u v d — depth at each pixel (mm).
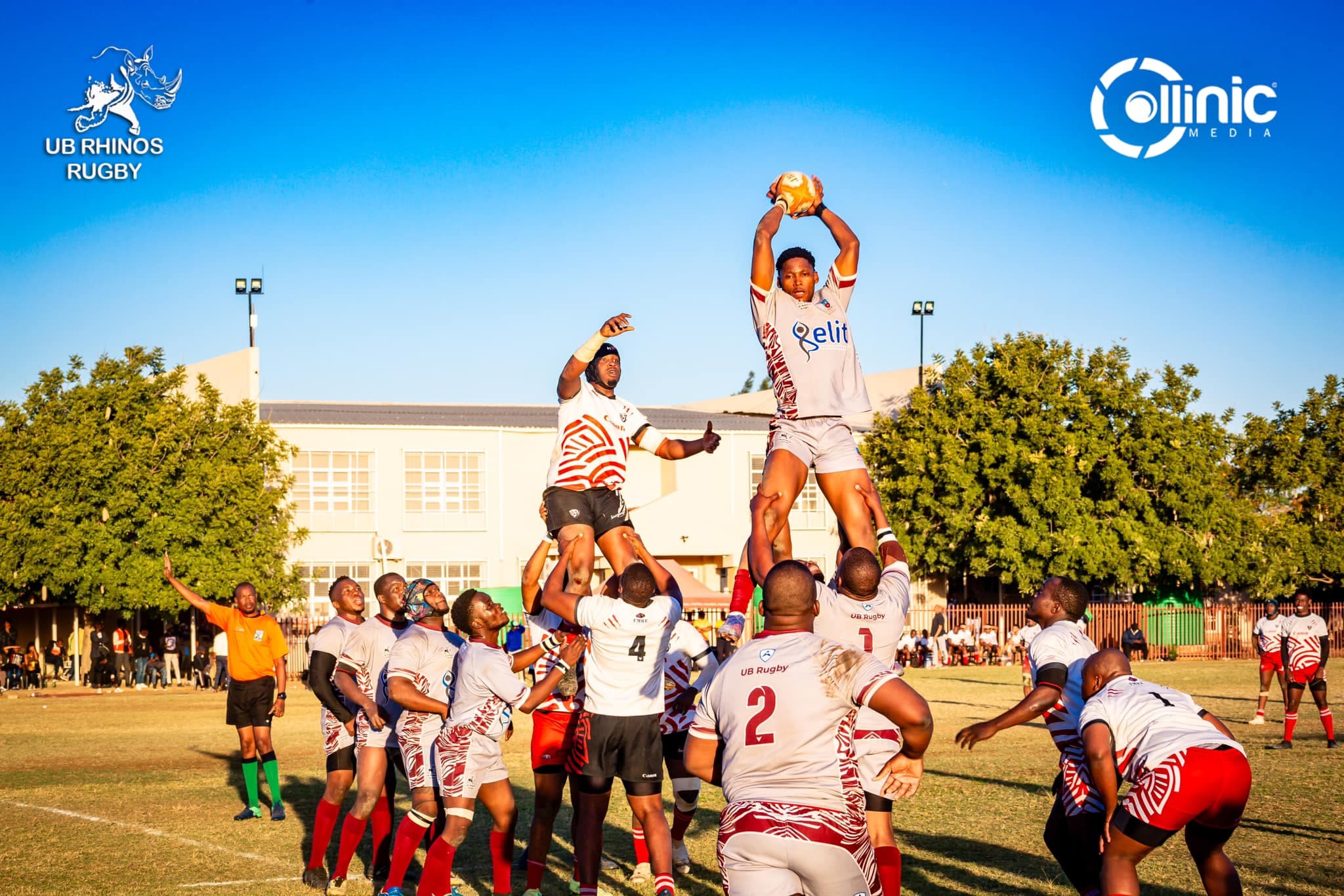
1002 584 39750
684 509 40000
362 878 8914
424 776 7863
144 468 33219
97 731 20328
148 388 34844
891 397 50969
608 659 7590
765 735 4793
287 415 42469
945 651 37719
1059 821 6957
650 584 7652
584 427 8484
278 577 34812
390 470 40562
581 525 8336
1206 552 39312
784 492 7023
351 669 8633
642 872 9039
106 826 10852
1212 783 5688
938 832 10203
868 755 6723
